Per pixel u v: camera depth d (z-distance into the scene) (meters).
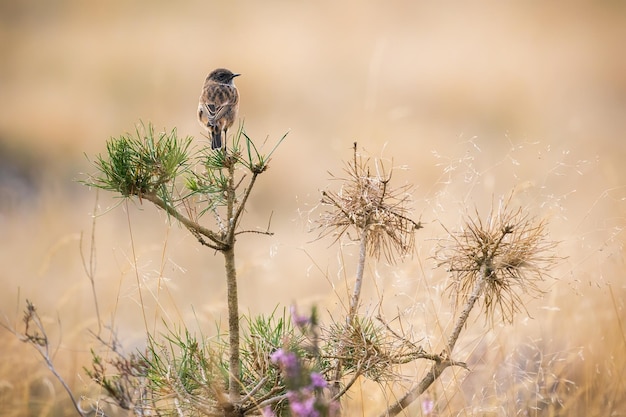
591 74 36.47
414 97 31.22
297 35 42.84
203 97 10.55
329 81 34.28
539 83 33.97
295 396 5.36
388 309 9.09
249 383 6.44
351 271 13.02
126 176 5.80
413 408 7.88
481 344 9.10
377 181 6.39
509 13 48.12
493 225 6.35
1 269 14.34
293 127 26.98
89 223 16.39
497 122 27.59
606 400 8.77
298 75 35.34
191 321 10.63
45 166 23.80
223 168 5.98
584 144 22.67
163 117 25.80
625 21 46.62
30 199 20.62
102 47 41.12
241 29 45.22
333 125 26.72
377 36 43.31
